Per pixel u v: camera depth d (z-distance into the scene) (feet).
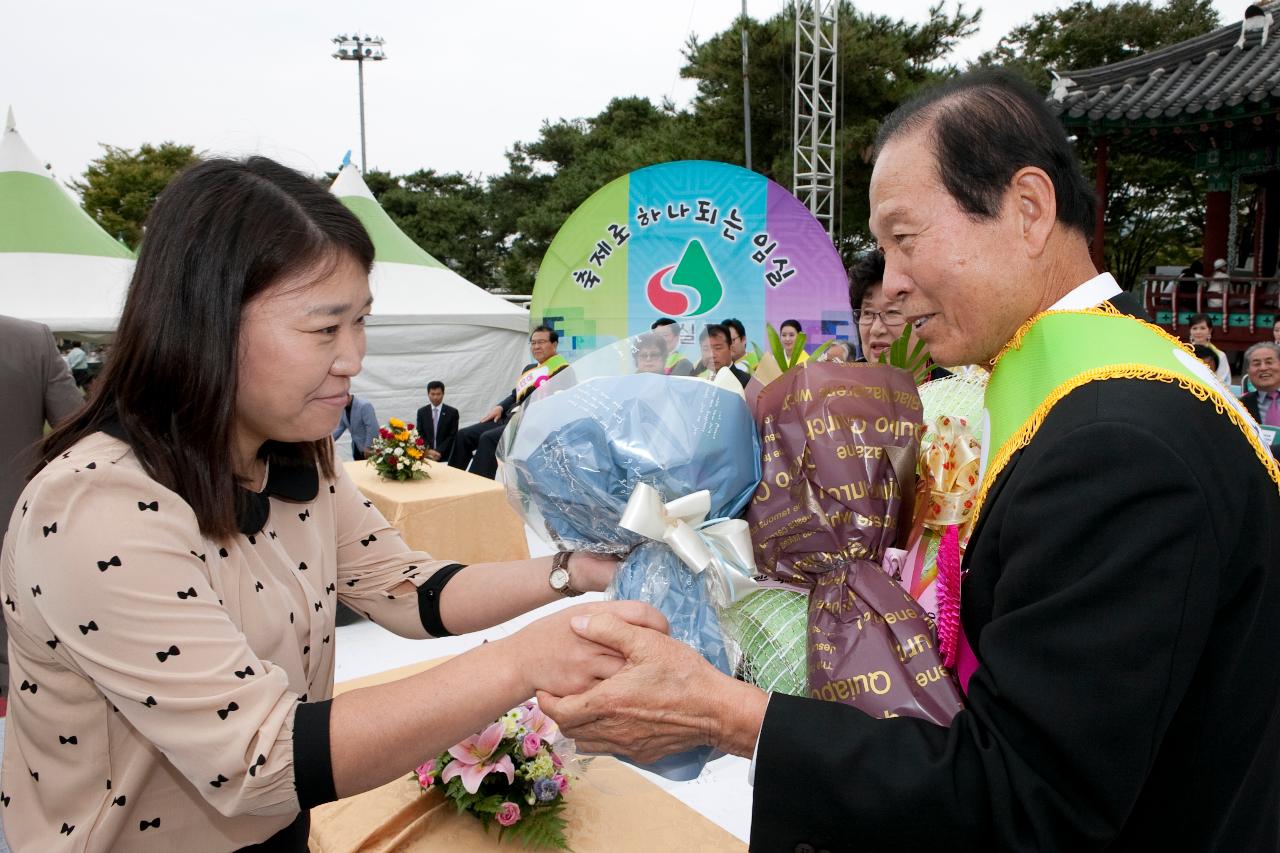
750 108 49.14
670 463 3.61
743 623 3.84
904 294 3.40
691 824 5.49
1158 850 2.86
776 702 2.96
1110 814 2.55
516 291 79.05
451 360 30.99
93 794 3.23
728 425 3.78
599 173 70.59
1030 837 2.57
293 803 2.98
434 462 17.44
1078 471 2.64
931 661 3.22
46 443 3.21
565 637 3.15
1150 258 67.31
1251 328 35.60
